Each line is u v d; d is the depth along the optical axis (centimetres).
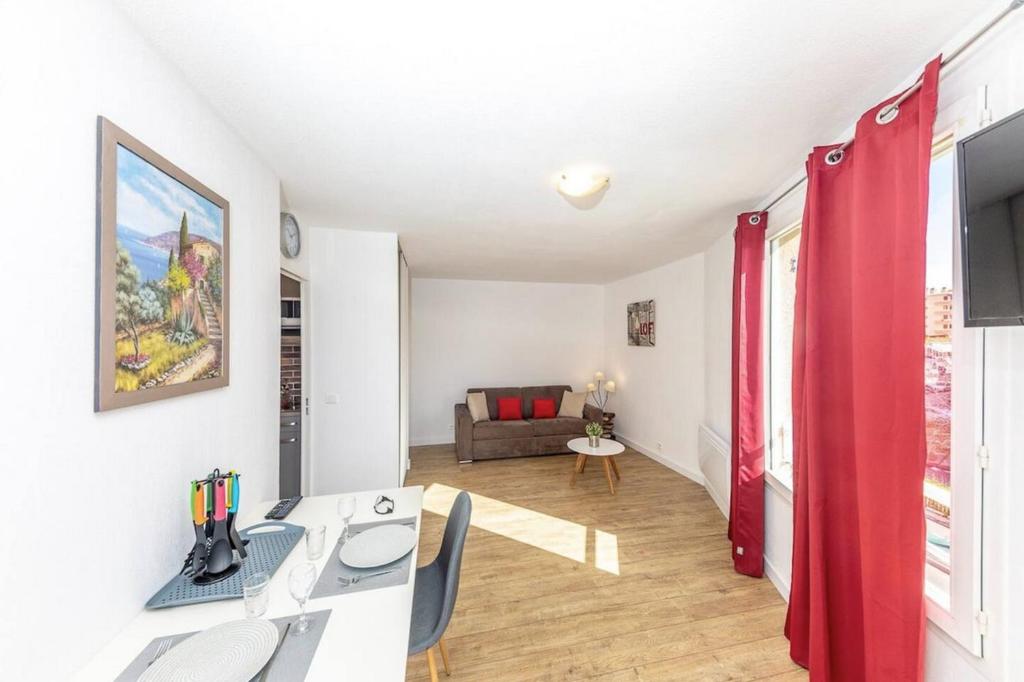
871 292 126
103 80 94
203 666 83
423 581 163
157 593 110
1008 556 95
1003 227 84
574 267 472
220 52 116
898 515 116
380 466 319
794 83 131
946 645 113
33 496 77
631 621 196
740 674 165
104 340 91
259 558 128
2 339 71
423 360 555
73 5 86
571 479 395
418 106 145
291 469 329
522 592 220
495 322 578
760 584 228
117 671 85
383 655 88
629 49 115
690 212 267
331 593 112
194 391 128
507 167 197
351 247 313
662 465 455
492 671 165
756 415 238
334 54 117
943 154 118
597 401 604
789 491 206
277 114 149
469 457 473
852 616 148
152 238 108
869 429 126
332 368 311
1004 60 93
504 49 115
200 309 132
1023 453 92
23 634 74
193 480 129
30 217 76
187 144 129
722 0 97
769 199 233
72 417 85
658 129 161
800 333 171
